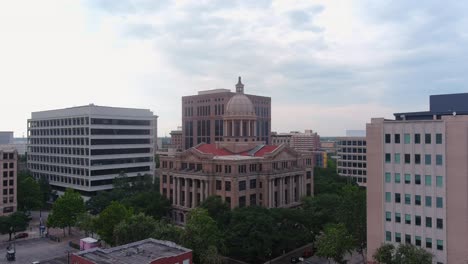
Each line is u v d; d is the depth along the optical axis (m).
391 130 74.06
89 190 155.38
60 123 172.62
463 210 66.00
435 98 87.31
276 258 91.69
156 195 124.50
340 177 174.25
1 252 97.00
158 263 55.50
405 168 72.38
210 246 73.88
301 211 97.31
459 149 66.44
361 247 84.94
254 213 90.31
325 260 90.12
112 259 57.69
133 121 172.25
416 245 70.56
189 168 126.75
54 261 89.75
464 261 65.94
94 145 157.00
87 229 98.81
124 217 91.25
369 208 76.19
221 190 117.25
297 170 136.62
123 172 159.00
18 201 136.25
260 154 131.38
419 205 70.56
